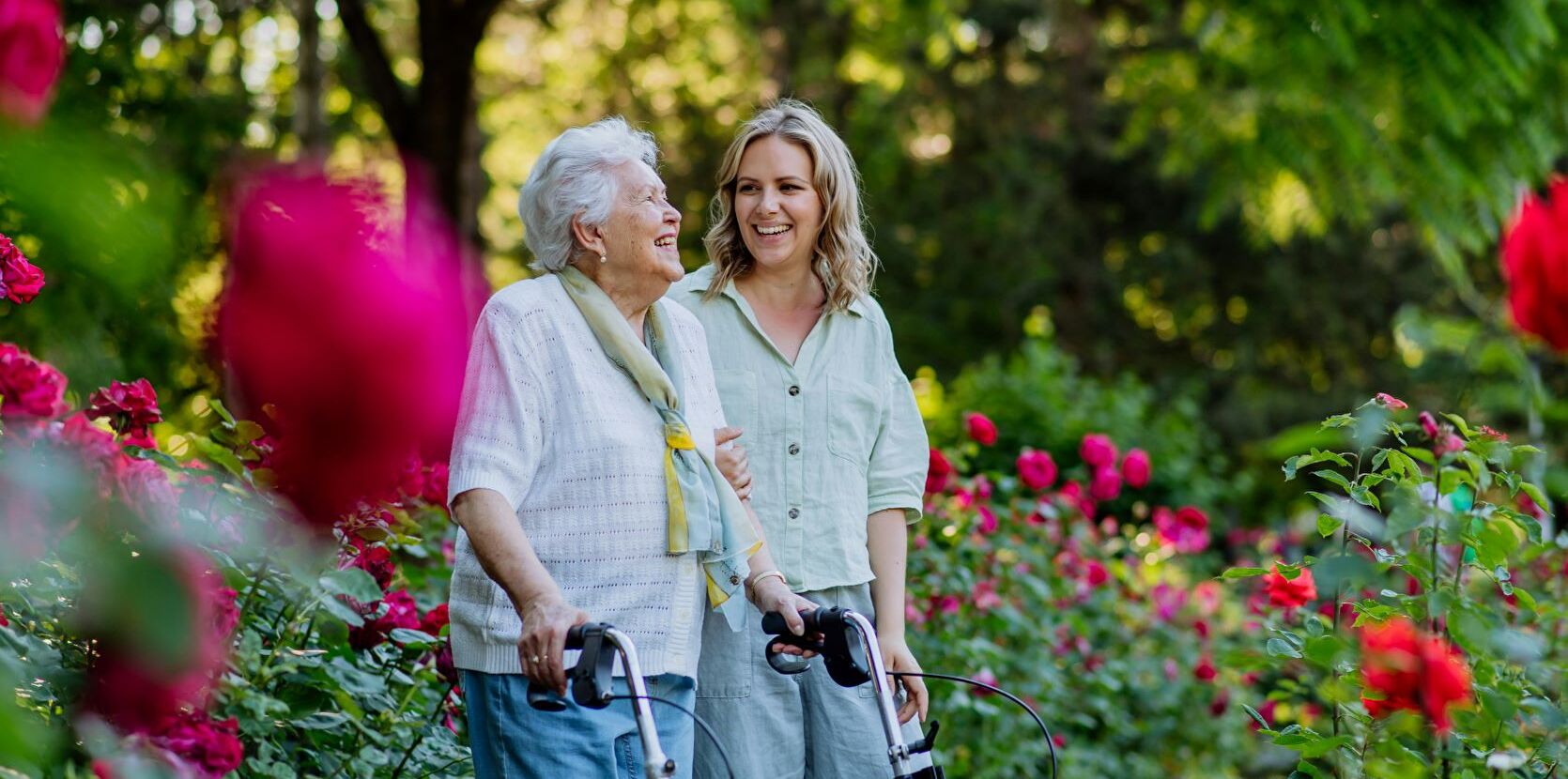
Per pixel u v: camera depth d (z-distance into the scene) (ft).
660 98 66.13
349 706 12.14
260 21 46.01
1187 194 70.18
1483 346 11.00
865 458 14.30
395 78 42.22
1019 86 71.87
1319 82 32.09
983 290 71.87
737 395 13.94
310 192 2.63
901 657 13.98
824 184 14.06
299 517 2.94
